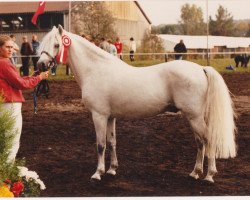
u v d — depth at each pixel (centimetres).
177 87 547
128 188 553
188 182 571
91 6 2969
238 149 733
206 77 552
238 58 2381
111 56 592
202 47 4491
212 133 545
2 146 438
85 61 590
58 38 586
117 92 569
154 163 664
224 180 579
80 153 730
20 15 3338
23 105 1235
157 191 539
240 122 951
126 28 3828
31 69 2088
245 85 1592
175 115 1049
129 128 911
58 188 559
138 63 2492
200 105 545
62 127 934
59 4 3191
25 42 1869
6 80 519
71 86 1625
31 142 808
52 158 700
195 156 697
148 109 565
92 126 943
